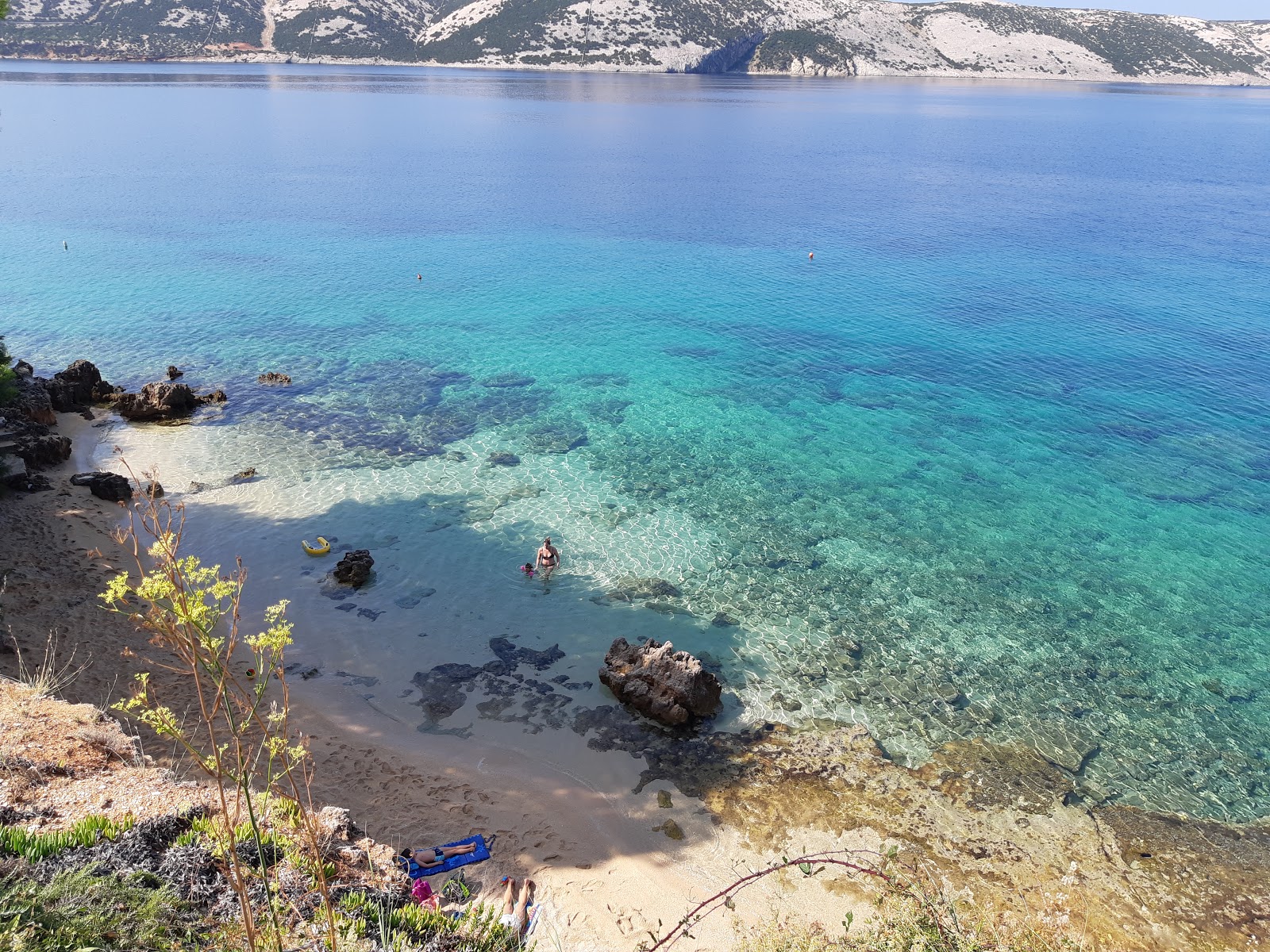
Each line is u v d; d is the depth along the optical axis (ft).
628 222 295.89
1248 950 53.83
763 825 62.23
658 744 69.87
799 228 289.94
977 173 425.28
